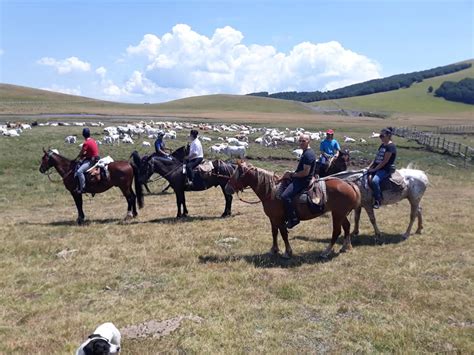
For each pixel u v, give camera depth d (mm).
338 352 7047
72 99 142875
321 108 165875
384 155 12938
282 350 7070
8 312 8711
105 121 69688
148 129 47625
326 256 11570
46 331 7891
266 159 34406
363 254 11789
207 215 16859
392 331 7586
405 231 14117
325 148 15117
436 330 7656
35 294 9656
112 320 8172
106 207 19109
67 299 9336
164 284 9969
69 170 15797
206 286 9758
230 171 16344
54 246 12906
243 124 78312
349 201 11500
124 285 10023
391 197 13023
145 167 16219
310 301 8914
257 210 17719
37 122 58562
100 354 5617
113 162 16266
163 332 7699
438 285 9539
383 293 9219
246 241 13094
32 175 26094
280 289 9453
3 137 39500
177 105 151875
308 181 11180
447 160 36594
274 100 169125
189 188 16375
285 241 11602
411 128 75062
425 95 190500
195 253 12008
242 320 8125
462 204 18812
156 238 13531
